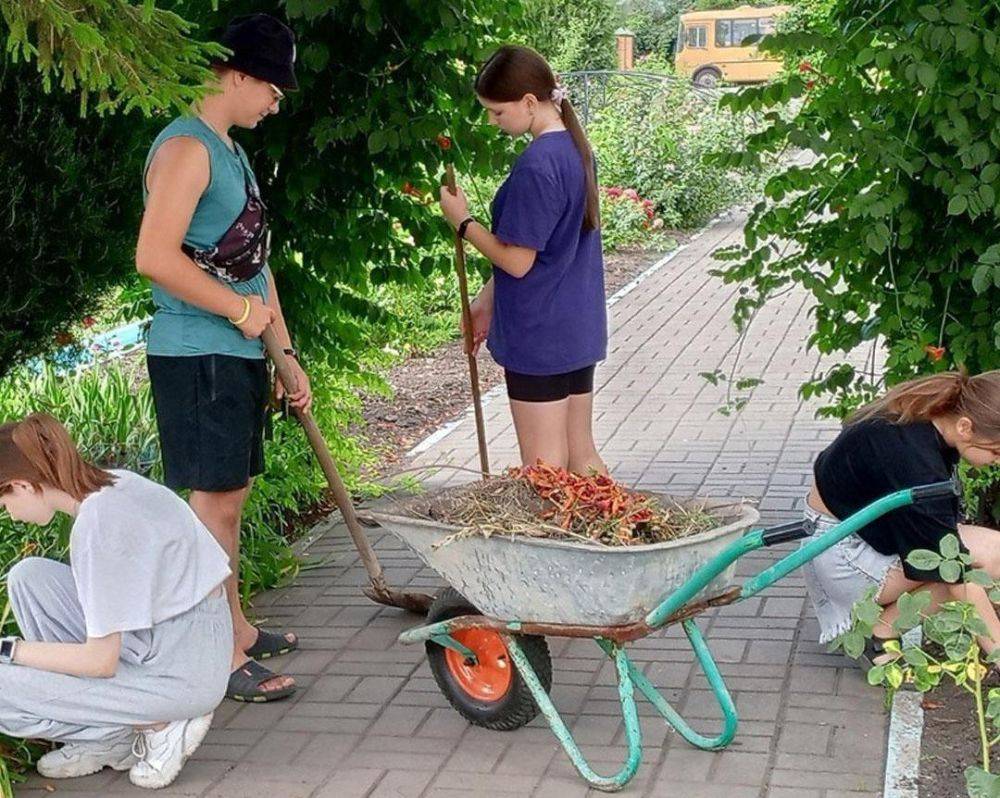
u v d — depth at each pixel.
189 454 4.69
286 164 6.03
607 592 3.88
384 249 6.44
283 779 4.24
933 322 5.63
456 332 11.61
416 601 5.49
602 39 28.38
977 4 5.20
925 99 5.26
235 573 5.00
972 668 3.47
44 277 4.83
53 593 4.25
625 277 14.35
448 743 4.45
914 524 4.32
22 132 4.66
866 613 3.49
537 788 4.12
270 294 4.97
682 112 18.38
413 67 5.86
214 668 4.22
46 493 3.99
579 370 5.44
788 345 10.63
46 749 4.42
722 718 4.54
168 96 3.57
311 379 6.95
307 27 5.59
